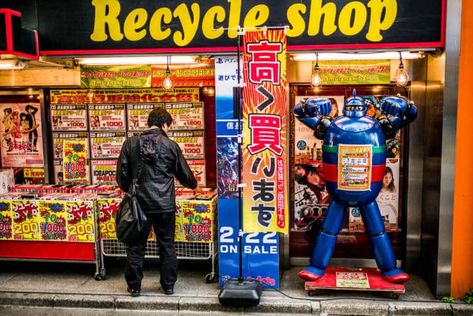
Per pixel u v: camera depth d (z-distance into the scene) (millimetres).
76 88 6125
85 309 4977
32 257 5465
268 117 4707
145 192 4812
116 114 6133
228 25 4883
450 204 4730
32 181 6441
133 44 5051
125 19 5016
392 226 5676
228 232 5082
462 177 4699
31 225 5406
